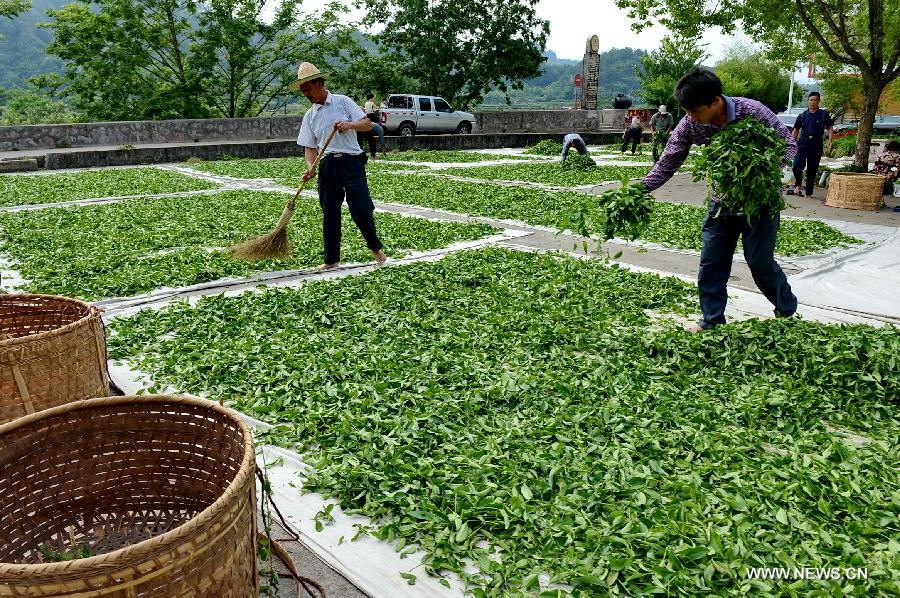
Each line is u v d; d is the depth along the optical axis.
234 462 2.47
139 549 1.82
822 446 3.68
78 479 2.62
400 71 37.31
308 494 3.28
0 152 20.09
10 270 7.38
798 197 13.09
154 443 2.67
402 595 2.62
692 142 5.04
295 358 4.80
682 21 15.84
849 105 26.58
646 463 3.48
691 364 4.79
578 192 13.73
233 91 33.91
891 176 13.37
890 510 3.10
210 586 2.02
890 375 4.37
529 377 4.52
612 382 4.43
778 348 4.79
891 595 2.56
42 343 3.31
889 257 8.09
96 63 30.36
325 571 2.75
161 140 23.02
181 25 31.91
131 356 4.97
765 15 15.03
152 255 8.07
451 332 5.42
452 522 2.98
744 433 3.80
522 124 32.28
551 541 2.85
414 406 4.09
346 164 7.02
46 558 2.47
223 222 10.09
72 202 12.32
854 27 16.92
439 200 12.38
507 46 37.44
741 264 7.76
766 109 4.77
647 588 2.57
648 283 6.85
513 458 3.52
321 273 7.36
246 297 6.33
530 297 6.38
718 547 2.75
